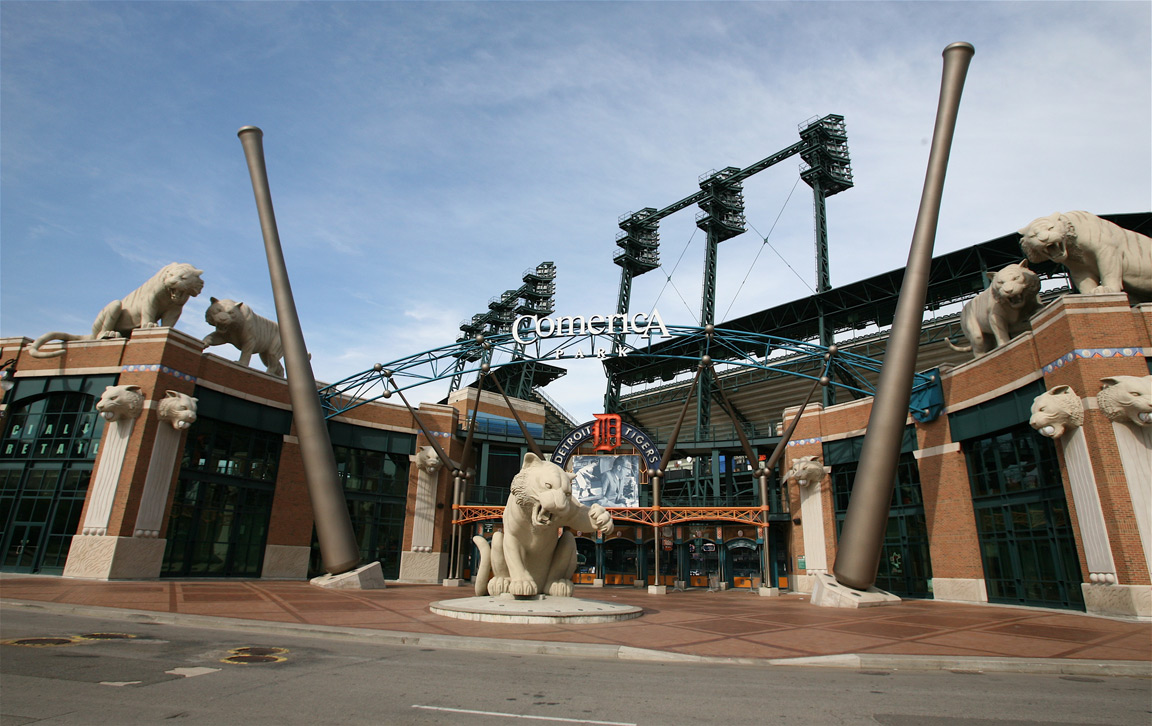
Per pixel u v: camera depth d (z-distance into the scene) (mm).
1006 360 21922
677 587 34625
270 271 26469
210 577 26875
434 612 14367
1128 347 18141
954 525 24453
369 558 33719
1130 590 16516
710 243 56469
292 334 25766
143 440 24109
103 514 23266
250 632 11289
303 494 31234
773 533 34406
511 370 61000
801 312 46844
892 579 28000
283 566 29734
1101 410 17750
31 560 24094
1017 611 19344
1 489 25344
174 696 6215
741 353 30281
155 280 26172
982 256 38219
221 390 27781
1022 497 21734
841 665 9711
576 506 15070
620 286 65000
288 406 31203
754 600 25219
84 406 25750
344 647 10000
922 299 21531
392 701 6379
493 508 32375
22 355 26781
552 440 41688
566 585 16328
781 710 6477
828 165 52438
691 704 6656
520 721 5805
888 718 6234
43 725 5094
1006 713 6570
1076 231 19562
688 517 30984
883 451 21109
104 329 26531
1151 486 16844
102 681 6750
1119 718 6449
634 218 64625
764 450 39781
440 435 37781
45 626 10891
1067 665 9617
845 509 30188
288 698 6320
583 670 8586
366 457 35188
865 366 29734
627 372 57750
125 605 13930
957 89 22500
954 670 9586
